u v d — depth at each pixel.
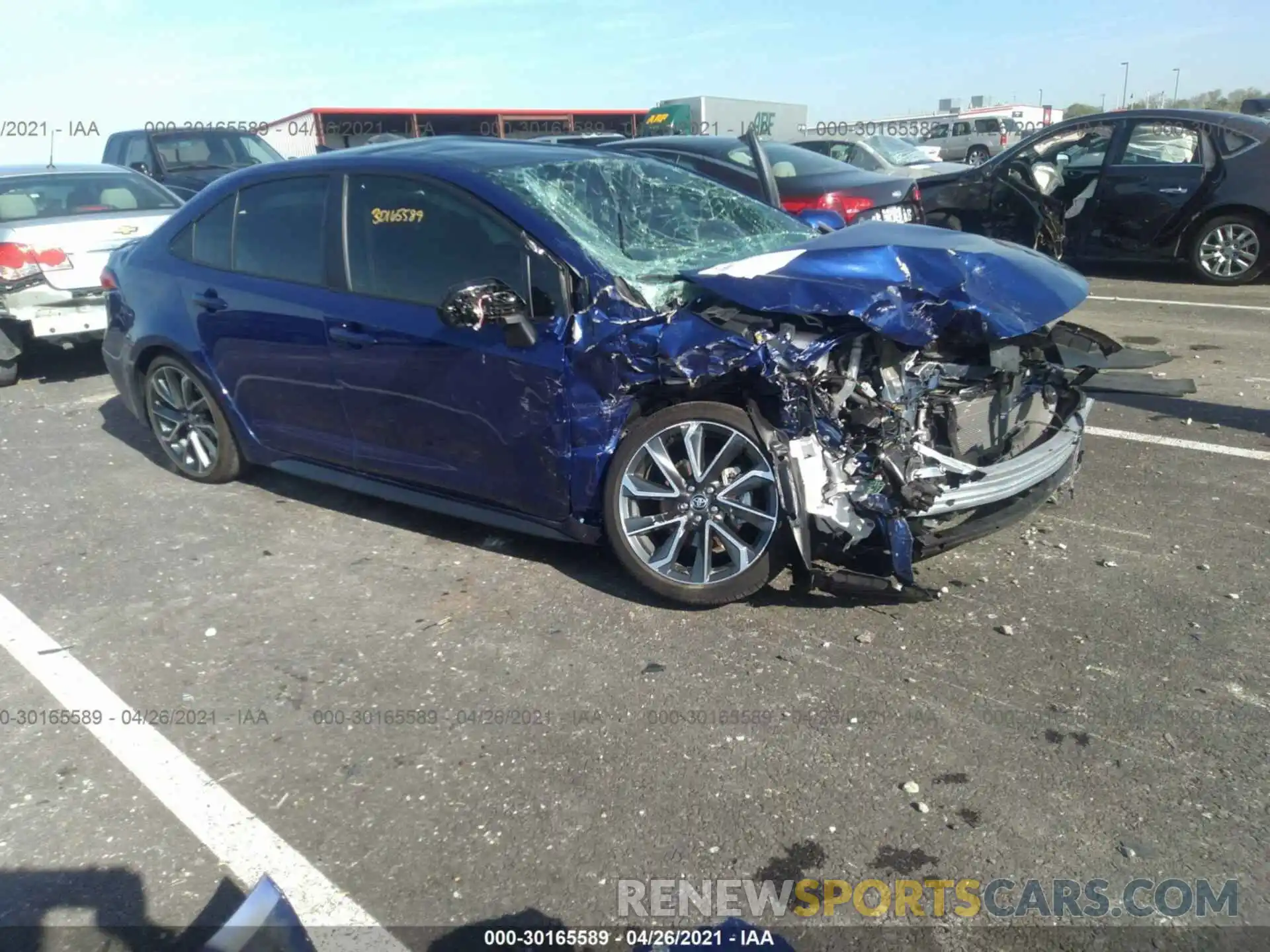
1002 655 3.41
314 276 4.39
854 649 3.48
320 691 3.38
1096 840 2.59
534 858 2.60
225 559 4.44
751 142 6.88
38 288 7.08
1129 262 11.22
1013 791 2.77
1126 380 4.27
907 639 3.53
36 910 2.50
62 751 3.12
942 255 3.61
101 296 7.32
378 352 4.11
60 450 6.04
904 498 3.35
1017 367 3.68
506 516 4.07
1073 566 4.03
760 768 2.89
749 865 2.55
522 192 3.88
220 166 12.20
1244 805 2.68
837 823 2.67
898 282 3.47
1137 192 9.91
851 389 3.50
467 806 2.80
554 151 4.44
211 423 5.19
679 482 3.65
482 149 4.35
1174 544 4.19
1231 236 9.60
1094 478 4.94
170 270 5.01
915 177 11.84
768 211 4.88
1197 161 9.61
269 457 4.90
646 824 2.70
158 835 2.74
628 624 3.72
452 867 2.59
